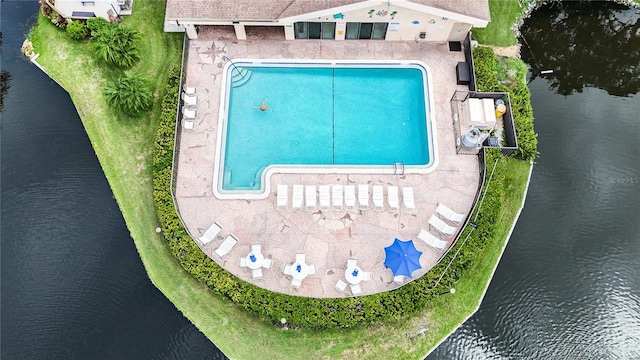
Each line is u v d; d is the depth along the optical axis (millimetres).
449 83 32062
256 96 31578
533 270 28922
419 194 29375
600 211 30453
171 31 33062
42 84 32438
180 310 27469
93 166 30469
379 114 31391
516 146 29906
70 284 28062
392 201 28547
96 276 28234
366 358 26516
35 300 27719
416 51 32844
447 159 30141
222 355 26703
